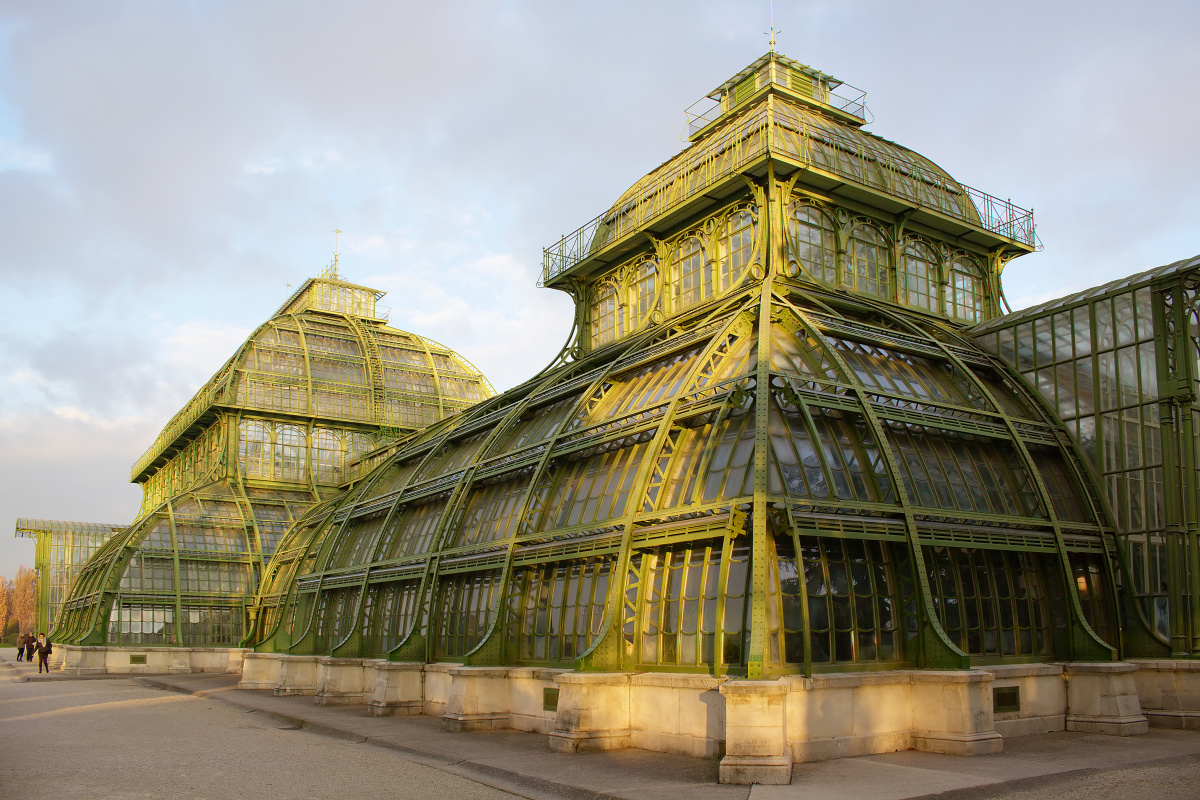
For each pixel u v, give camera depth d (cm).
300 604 5134
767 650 2367
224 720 3625
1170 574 3052
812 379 2841
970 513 2850
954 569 2844
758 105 4225
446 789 2123
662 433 2911
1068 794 1925
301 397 8069
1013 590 2959
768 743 2089
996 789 1983
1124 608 3150
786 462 2700
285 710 3878
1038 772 2138
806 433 2802
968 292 4250
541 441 3588
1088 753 2414
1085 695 2844
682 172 4162
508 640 3284
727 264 3891
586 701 2606
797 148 3759
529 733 3027
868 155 4044
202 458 8456
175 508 7075
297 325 8556
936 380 3397
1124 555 3194
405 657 3716
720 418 2836
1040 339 3588
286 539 6488
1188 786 1970
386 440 7906
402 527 4475
